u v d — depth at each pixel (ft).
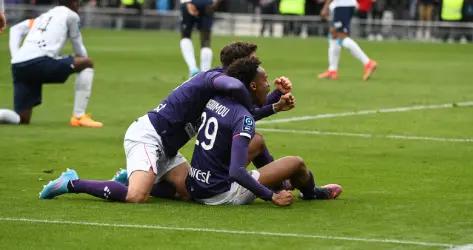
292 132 49.14
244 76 30.71
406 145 45.39
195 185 30.71
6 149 42.45
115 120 53.01
